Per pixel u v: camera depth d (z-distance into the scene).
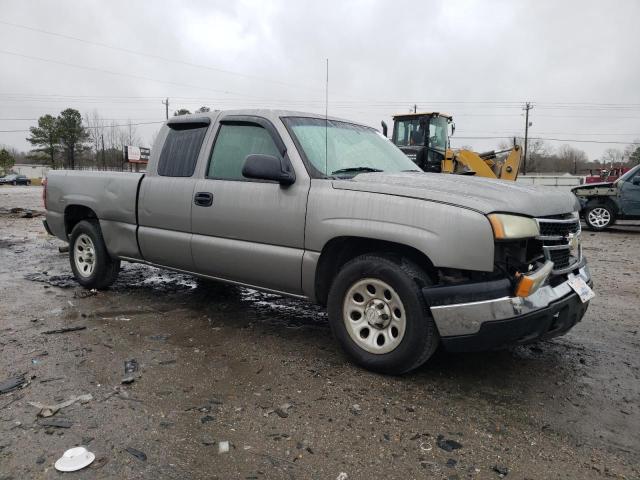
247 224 4.06
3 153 65.50
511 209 3.12
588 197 13.69
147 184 4.90
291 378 3.43
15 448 2.55
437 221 3.14
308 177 3.78
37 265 7.41
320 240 3.64
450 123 16.20
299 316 4.88
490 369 3.64
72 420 2.83
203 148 4.54
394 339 3.40
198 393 3.19
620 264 8.18
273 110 4.20
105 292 5.69
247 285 4.27
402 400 3.14
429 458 2.53
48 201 6.05
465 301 3.07
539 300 3.10
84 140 71.56
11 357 3.73
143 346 4.00
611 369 3.69
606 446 2.67
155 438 2.67
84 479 2.31
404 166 4.52
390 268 3.33
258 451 2.57
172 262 4.77
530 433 2.79
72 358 3.73
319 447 2.61
